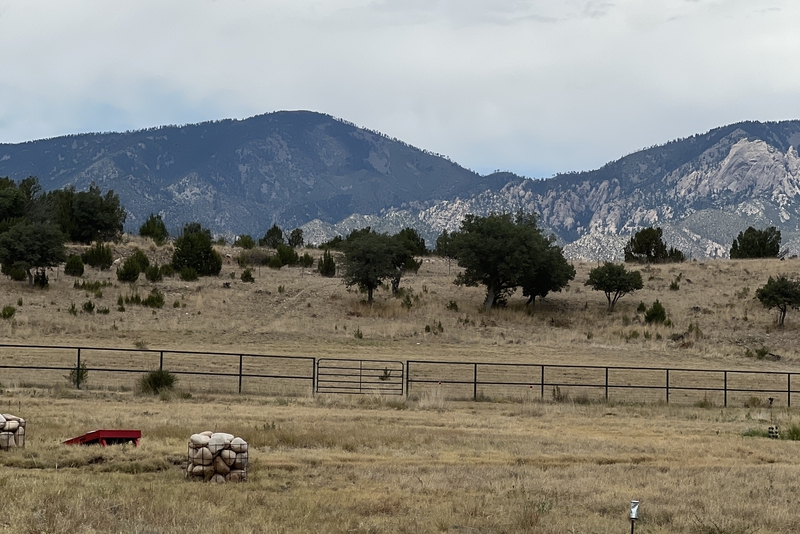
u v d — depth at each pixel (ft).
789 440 84.79
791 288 196.03
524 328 192.34
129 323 167.32
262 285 216.54
